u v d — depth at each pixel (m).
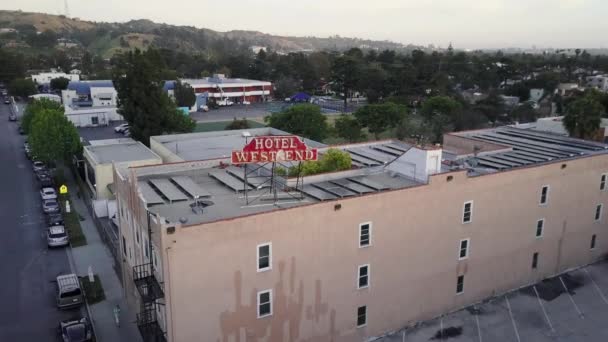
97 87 134.00
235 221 24.36
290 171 34.50
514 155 42.97
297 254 26.73
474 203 33.91
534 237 38.41
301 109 80.50
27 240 45.72
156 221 24.00
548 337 31.75
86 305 34.34
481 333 32.06
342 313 29.38
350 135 85.00
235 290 25.14
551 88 149.25
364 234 29.20
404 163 35.44
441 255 33.16
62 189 56.94
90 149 61.88
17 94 148.50
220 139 62.97
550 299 36.88
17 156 80.25
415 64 184.88
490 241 35.66
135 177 29.36
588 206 41.56
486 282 36.31
